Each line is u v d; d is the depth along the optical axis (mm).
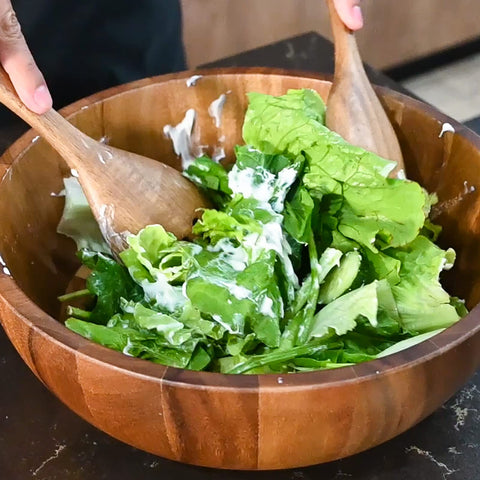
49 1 966
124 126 792
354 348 663
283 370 646
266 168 730
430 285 700
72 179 760
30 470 640
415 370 560
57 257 759
